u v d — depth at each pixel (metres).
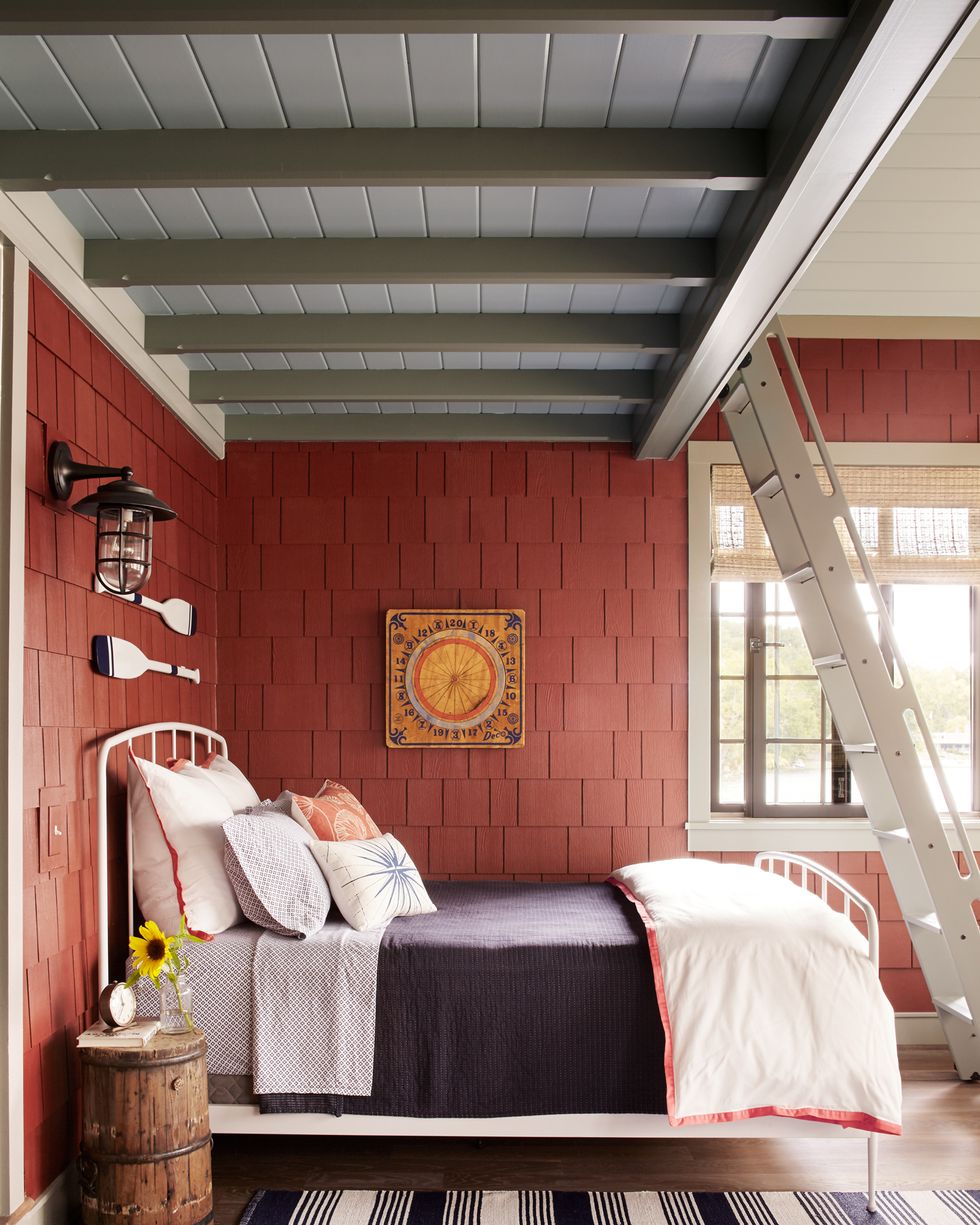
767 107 2.24
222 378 3.97
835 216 2.30
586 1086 2.98
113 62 2.07
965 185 3.12
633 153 2.32
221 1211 2.94
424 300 3.28
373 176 2.32
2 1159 2.45
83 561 3.00
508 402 4.15
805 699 4.66
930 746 3.59
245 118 2.29
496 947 3.05
